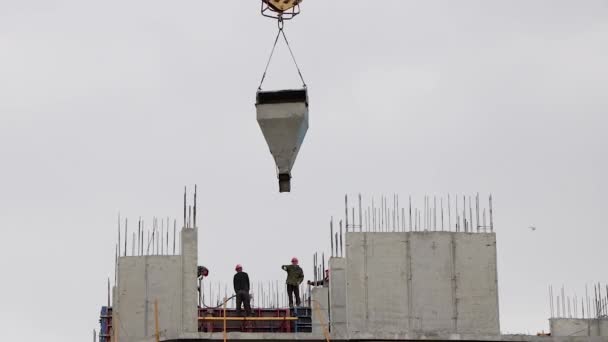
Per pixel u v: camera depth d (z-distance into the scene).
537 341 33.28
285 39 31.39
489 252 34.25
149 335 34.16
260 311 40.41
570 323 39.50
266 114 30.42
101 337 40.03
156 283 34.44
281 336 33.12
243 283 38.19
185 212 35.22
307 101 30.70
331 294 36.12
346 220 34.62
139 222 35.59
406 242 34.22
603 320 39.53
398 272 34.06
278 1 31.53
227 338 33.09
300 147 31.08
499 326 33.88
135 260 34.59
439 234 34.28
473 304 33.97
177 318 34.25
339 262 36.41
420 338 33.22
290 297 40.31
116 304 34.44
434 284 34.03
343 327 35.84
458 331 33.81
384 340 33.25
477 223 34.66
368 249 34.19
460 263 34.16
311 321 38.62
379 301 33.94
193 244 34.75
